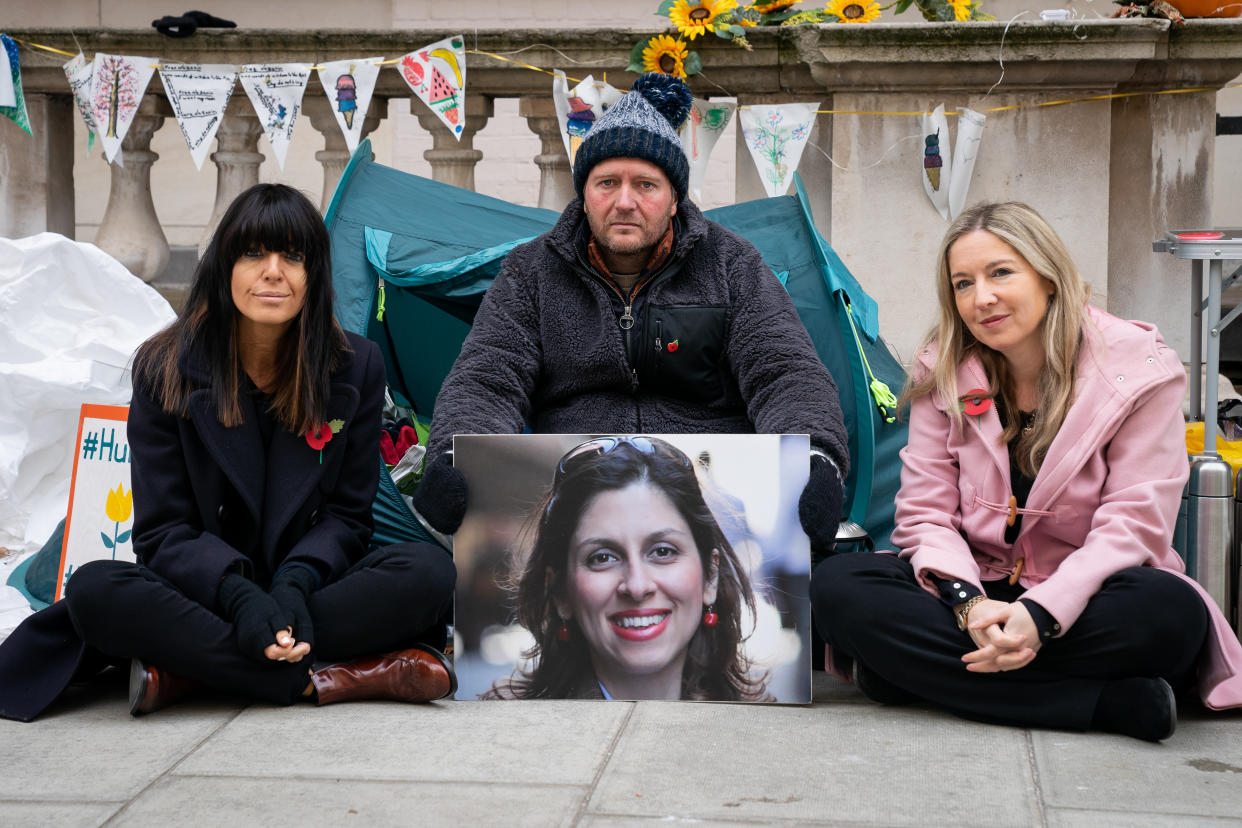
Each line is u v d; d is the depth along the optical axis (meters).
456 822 2.03
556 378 3.18
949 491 2.81
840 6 4.90
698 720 2.58
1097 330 2.67
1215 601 2.92
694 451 2.73
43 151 5.34
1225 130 5.11
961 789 2.18
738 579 2.71
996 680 2.51
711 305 3.12
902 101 4.74
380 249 3.91
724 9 4.75
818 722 2.57
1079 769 2.28
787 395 2.93
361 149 4.25
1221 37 4.70
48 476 3.94
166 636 2.53
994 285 2.66
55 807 2.10
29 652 2.64
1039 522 2.69
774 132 4.75
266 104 4.83
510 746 2.41
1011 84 4.69
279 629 2.51
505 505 2.75
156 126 5.35
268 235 2.63
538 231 4.08
